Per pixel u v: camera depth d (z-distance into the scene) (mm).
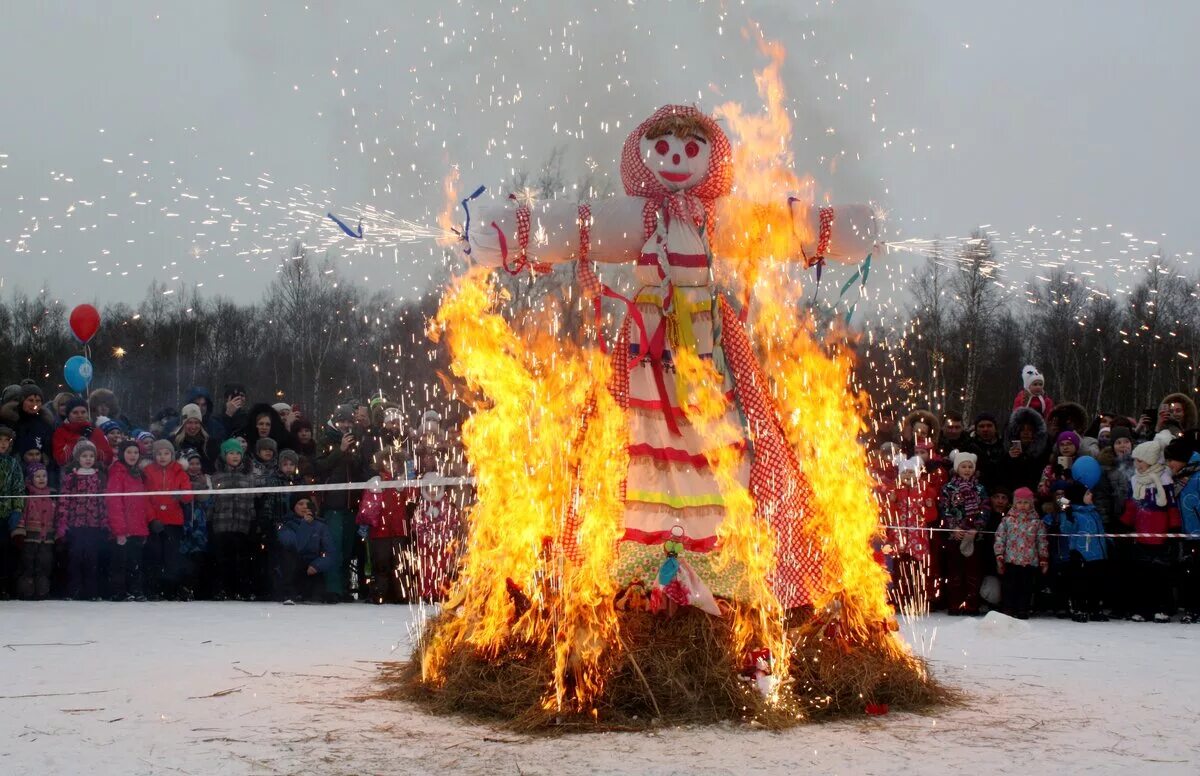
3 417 12555
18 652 7867
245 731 5359
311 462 13719
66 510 12344
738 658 5844
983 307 37688
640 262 6930
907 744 5180
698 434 6652
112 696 6180
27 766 4703
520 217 6914
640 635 5922
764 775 4613
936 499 12352
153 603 12164
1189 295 38844
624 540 6391
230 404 14445
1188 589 11664
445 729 5449
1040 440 12648
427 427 12953
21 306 38938
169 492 12516
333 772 4637
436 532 12531
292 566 12766
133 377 39656
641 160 7121
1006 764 4805
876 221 7430
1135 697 6441
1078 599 12008
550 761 4832
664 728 5465
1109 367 39281
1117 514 12039
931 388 36156
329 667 7215
